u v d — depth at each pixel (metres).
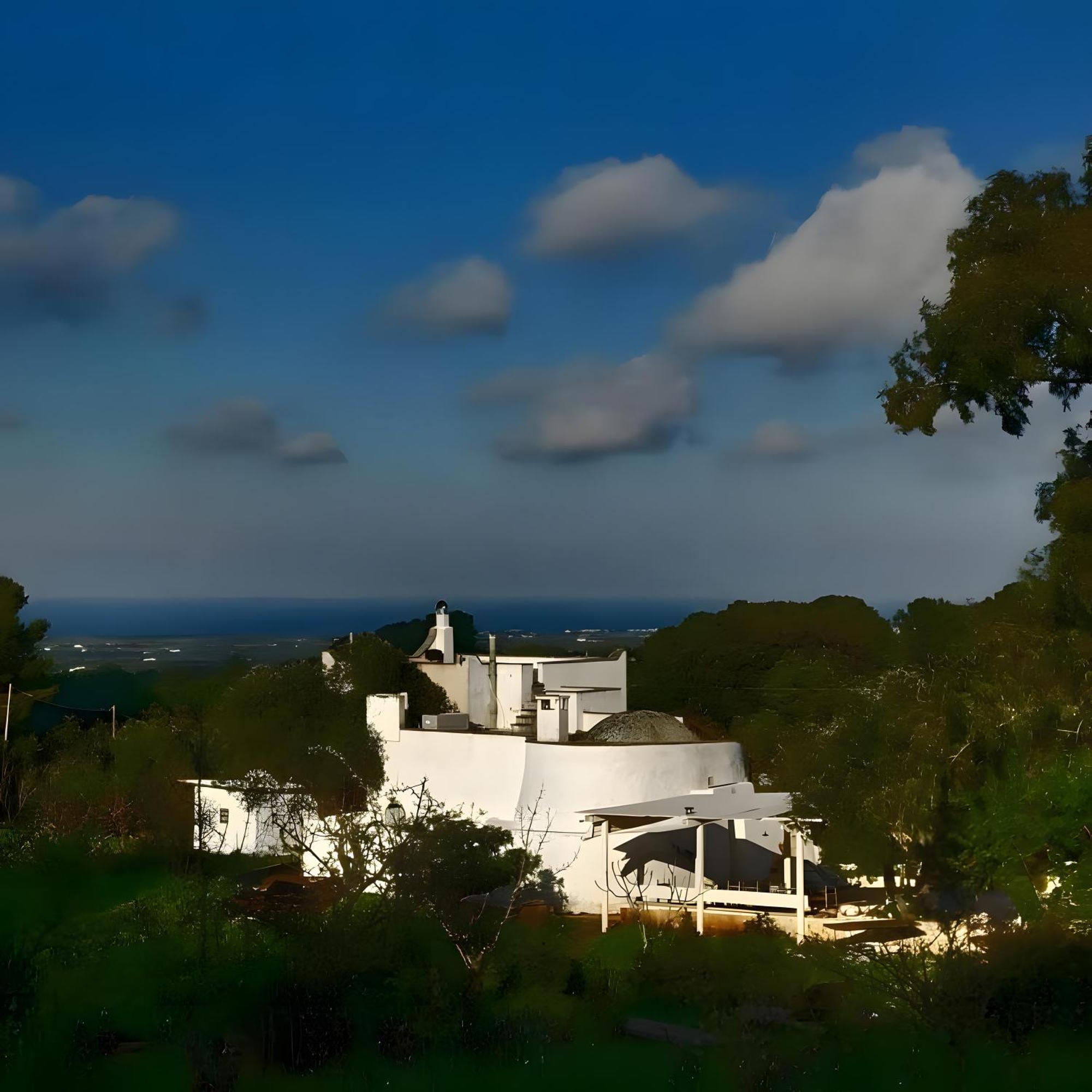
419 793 40.50
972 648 30.59
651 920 34.28
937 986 17.52
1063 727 25.34
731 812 33.50
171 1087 15.13
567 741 41.66
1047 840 21.88
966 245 28.98
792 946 24.31
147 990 18.92
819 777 31.09
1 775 51.91
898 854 28.95
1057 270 26.75
